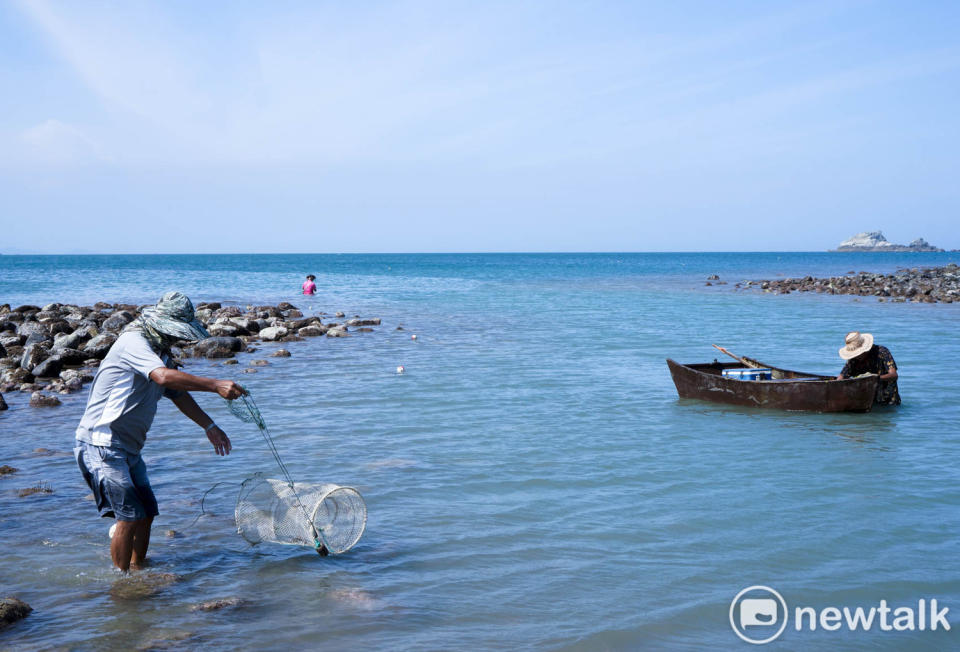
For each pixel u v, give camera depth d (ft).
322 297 133.69
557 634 15.21
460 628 15.42
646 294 141.49
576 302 120.67
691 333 74.43
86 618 15.65
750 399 38.09
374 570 18.26
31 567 18.24
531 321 88.12
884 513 22.43
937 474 26.50
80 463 17.63
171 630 15.16
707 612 16.22
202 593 16.96
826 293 141.18
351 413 36.68
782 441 31.32
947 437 32.12
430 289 162.30
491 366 52.47
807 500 23.61
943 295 125.29
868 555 19.33
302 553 19.38
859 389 35.96
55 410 37.78
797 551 19.56
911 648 14.82
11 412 37.19
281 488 20.29
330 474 26.08
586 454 29.04
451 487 24.75
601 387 44.19
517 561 18.83
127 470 17.49
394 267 364.99
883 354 38.52
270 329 68.85
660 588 17.37
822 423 34.78
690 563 18.76
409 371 50.26
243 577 17.85
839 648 14.82
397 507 22.77
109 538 20.20
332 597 16.78
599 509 22.70
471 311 103.50
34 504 22.91
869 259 495.82
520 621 15.76
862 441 31.40
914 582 17.80
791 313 97.96
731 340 68.44
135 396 17.37
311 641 14.80
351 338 70.69
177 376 16.70
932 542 20.21
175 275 240.32
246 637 14.93
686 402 39.78
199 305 91.45
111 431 17.26
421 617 15.87
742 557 19.15
